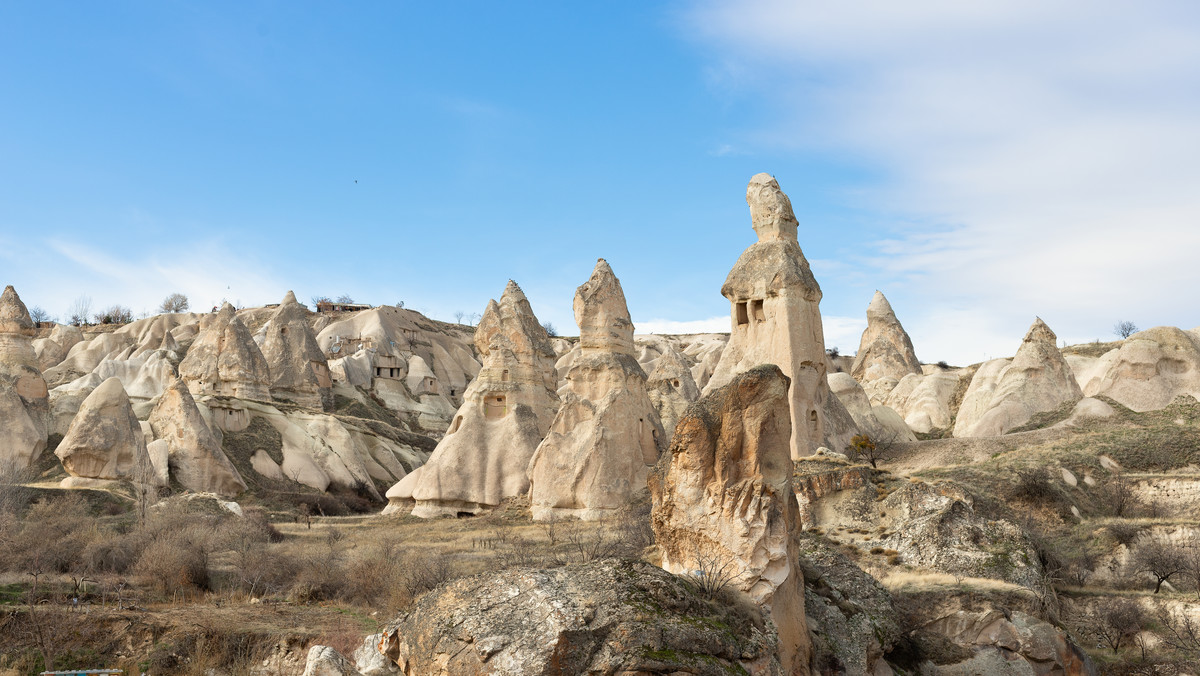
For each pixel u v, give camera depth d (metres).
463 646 12.53
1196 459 40.84
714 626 13.29
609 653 12.08
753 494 16.64
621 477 46.22
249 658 23.05
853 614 20.48
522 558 30.56
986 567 26.05
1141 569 31.77
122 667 22.91
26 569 30.06
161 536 33.06
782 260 45.69
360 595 28.55
